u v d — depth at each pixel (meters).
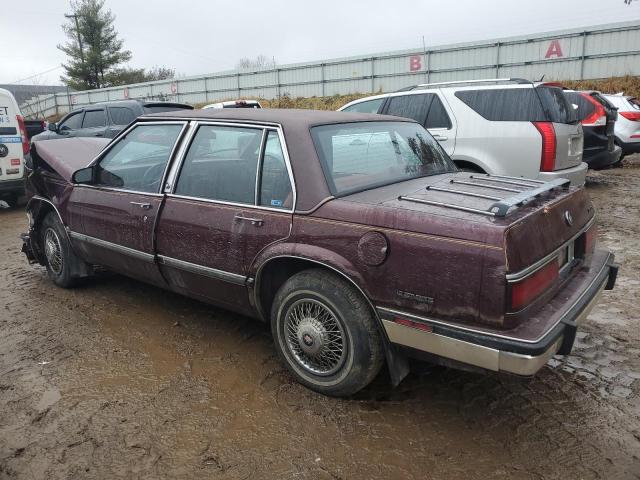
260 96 35.25
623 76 22.70
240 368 3.64
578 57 23.91
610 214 8.12
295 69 33.06
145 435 2.92
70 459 2.74
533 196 2.90
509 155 6.39
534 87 6.32
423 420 3.01
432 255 2.64
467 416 3.04
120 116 11.26
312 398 3.25
